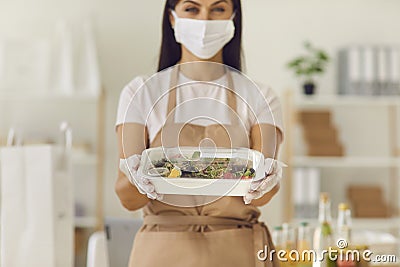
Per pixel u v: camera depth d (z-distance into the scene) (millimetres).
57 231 2941
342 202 5164
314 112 5023
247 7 5207
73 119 5062
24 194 2885
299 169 4828
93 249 2814
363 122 5223
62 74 4840
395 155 5086
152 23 5121
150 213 1679
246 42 5203
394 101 4930
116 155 5055
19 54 4852
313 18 5227
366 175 5203
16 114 5039
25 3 5082
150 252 1639
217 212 1646
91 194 5043
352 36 5238
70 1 5094
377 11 5262
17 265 2873
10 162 2889
